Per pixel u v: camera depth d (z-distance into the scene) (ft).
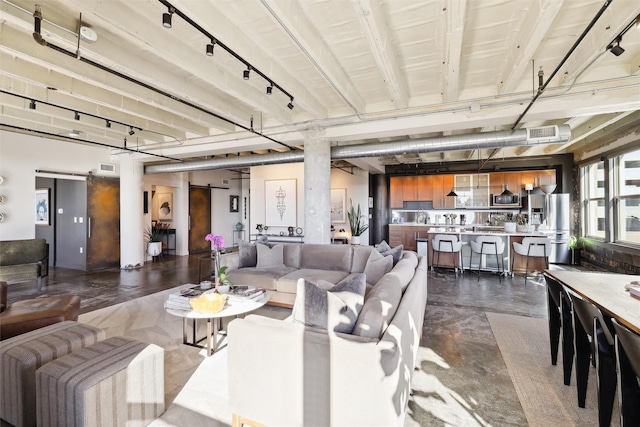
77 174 21.18
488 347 9.45
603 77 11.68
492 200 28.71
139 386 5.94
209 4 7.84
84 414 5.09
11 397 6.05
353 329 5.71
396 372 4.63
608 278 8.32
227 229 35.91
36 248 17.35
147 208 27.32
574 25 8.89
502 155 26.45
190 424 6.07
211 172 33.78
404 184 31.78
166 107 13.83
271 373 5.38
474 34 9.32
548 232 23.54
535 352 9.12
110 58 9.51
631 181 17.98
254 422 5.57
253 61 9.86
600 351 5.60
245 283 13.73
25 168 18.72
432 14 8.42
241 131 18.16
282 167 29.07
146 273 20.62
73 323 7.75
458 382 7.57
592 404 6.68
